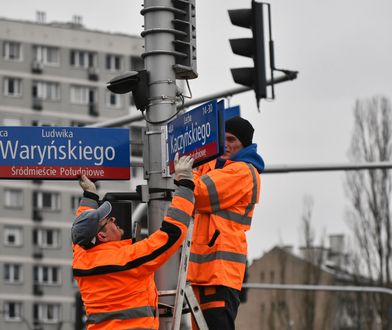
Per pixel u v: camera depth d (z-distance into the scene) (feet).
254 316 290.76
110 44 353.31
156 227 38.88
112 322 34.37
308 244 279.08
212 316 36.52
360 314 251.80
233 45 64.03
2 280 328.29
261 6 63.82
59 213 336.49
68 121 347.56
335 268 289.53
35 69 344.69
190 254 37.04
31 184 334.24
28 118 343.67
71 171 39.60
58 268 334.85
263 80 63.77
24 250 331.77
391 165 82.89
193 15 41.24
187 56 40.86
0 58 342.23
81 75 350.23
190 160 35.60
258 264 292.61
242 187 36.55
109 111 352.28
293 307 287.48
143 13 41.04
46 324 329.93
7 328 326.85
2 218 330.34
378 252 244.22
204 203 36.32
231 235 36.68
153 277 37.76
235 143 37.96
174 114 40.16
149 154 39.65
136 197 39.24
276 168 83.97
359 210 246.47
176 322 35.53
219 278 36.32
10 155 39.52
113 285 34.37
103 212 34.88
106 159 39.83
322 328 280.10
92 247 34.91
